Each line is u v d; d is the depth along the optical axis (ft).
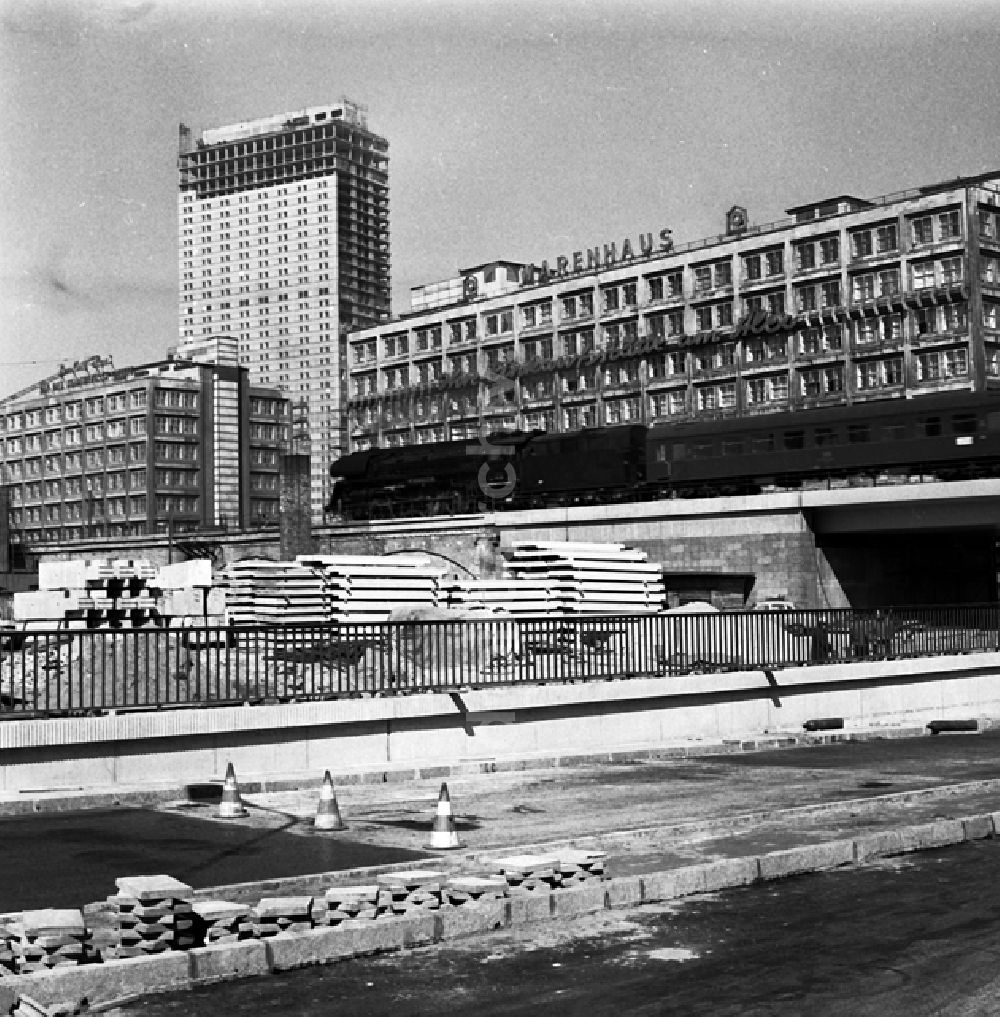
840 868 42.09
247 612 120.47
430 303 465.47
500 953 31.48
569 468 220.23
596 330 346.33
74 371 504.43
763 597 174.91
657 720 80.59
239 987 28.84
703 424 199.82
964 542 199.00
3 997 26.78
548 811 53.26
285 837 46.98
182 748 62.23
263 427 461.37
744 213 335.67
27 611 127.65
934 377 272.92
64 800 54.95
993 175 272.72
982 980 28.76
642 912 35.76
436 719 70.64
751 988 28.27
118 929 30.86
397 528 211.61
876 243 283.59
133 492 431.02
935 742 84.89
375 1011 26.91
